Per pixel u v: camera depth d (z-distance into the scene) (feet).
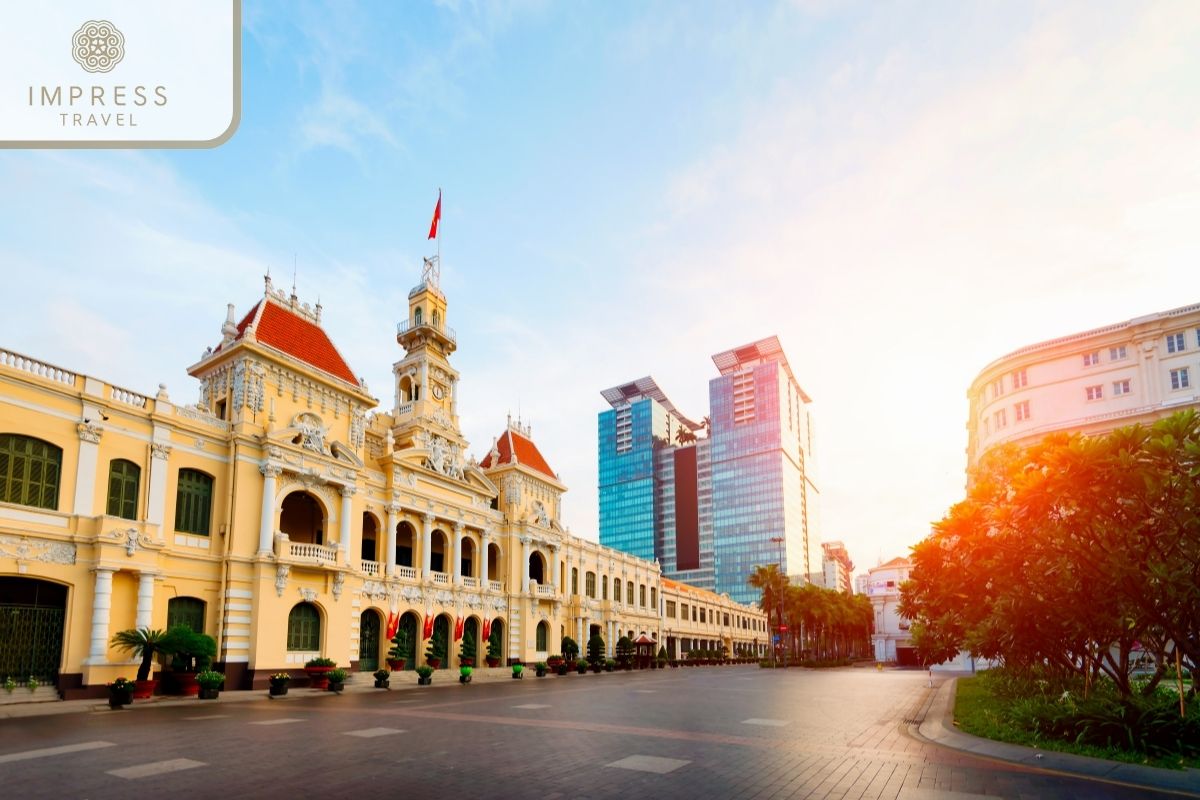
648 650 270.26
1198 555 55.16
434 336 213.25
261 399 145.28
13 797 42.14
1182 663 66.23
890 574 399.44
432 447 193.36
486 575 206.90
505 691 132.77
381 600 168.76
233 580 133.49
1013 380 221.46
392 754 56.75
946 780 46.47
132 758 54.75
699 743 62.64
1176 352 194.39
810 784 45.44
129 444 121.70
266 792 43.39
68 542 108.78
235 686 130.52
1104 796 41.78
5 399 105.29
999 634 68.59
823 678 183.42
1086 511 60.49
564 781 46.47
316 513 165.89
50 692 103.24
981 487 72.49
